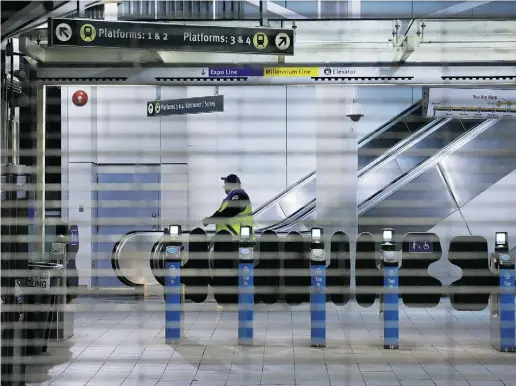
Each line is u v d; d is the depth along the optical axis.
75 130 13.73
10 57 9.05
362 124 14.95
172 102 12.85
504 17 9.75
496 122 13.68
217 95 12.60
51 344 9.70
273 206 13.48
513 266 9.65
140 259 13.27
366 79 10.40
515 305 9.73
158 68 10.43
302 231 13.48
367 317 11.71
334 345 9.88
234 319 11.43
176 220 12.49
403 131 14.87
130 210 13.67
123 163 13.68
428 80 10.38
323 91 12.09
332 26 10.19
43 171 10.41
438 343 10.04
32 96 10.12
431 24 10.19
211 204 13.12
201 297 11.28
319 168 12.16
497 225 13.63
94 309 12.18
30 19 8.80
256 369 8.66
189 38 8.73
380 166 14.62
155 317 11.66
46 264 9.32
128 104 13.79
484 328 11.00
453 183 13.73
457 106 11.50
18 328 8.03
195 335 10.40
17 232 7.91
